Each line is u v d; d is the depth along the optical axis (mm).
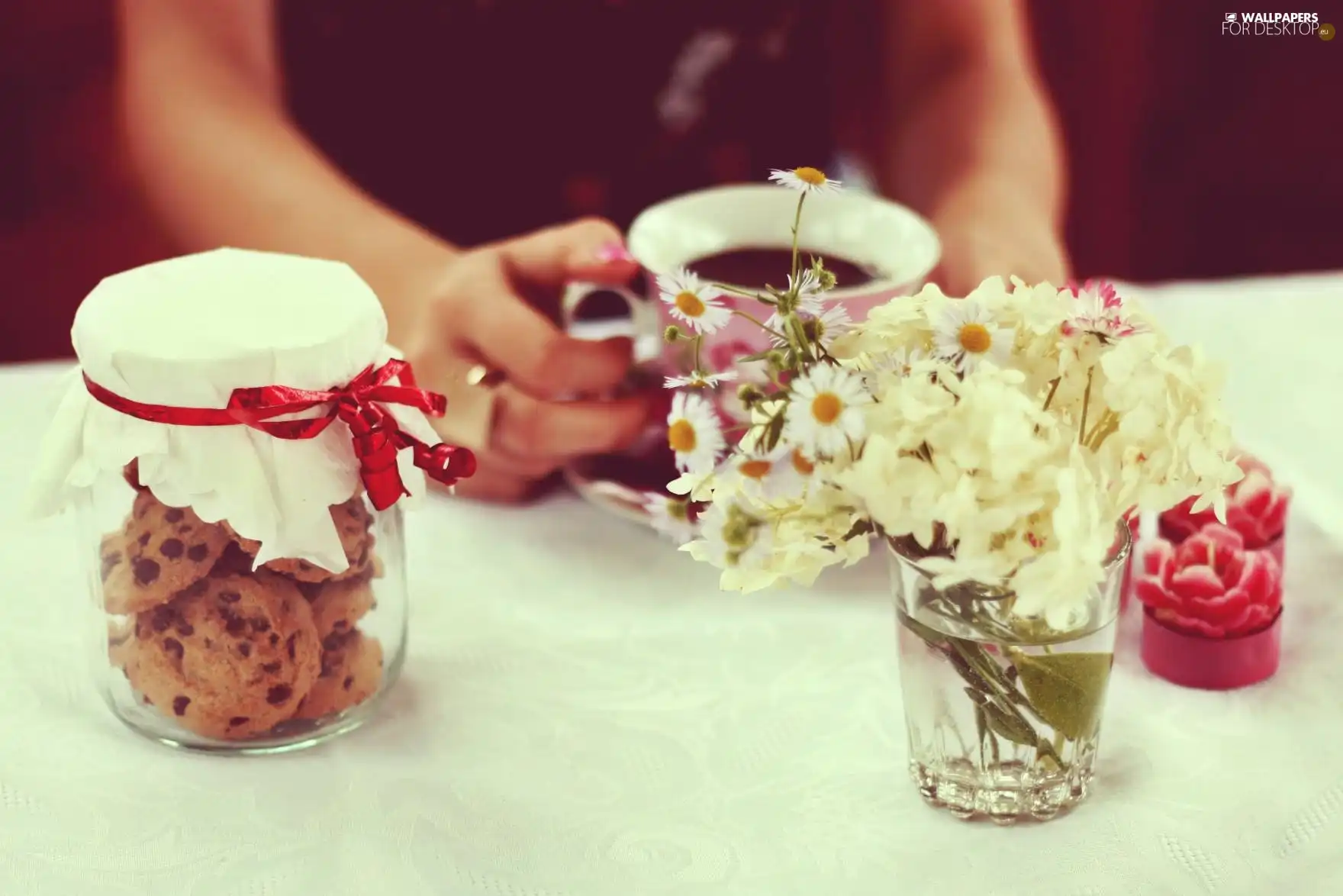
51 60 1456
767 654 759
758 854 671
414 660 757
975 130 1189
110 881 660
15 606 785
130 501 693
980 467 617
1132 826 674
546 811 688
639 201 1332
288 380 669
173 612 693
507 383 826
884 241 830
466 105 1302
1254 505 760
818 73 1270
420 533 827
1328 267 1689
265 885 659
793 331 644
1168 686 736
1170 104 1607
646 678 747
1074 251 1682
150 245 1299
